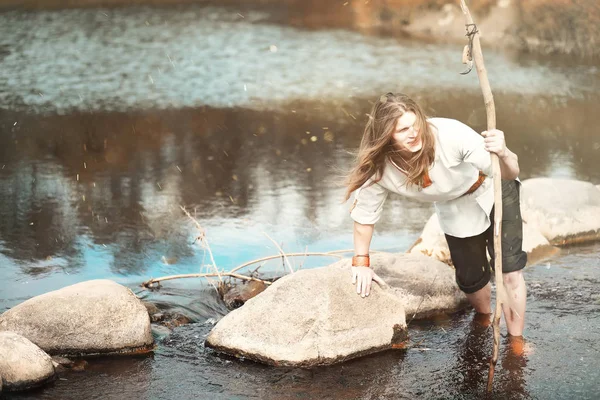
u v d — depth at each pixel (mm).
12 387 4246
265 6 25312
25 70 15367
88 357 4688
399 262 5617
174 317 5234
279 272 6035
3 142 10188
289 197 8016
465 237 4723
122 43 18516
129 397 4227
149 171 8945
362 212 4617
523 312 4797
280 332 4633
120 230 7012
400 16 21188
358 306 4750
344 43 18250
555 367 4531
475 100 12711
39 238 6770
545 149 9969
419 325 5176
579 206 6977
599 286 5746
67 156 9570
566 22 17688
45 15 23125
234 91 13445
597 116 11750
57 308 4727
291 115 11797
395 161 4234
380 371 4531
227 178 8695
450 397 4234
